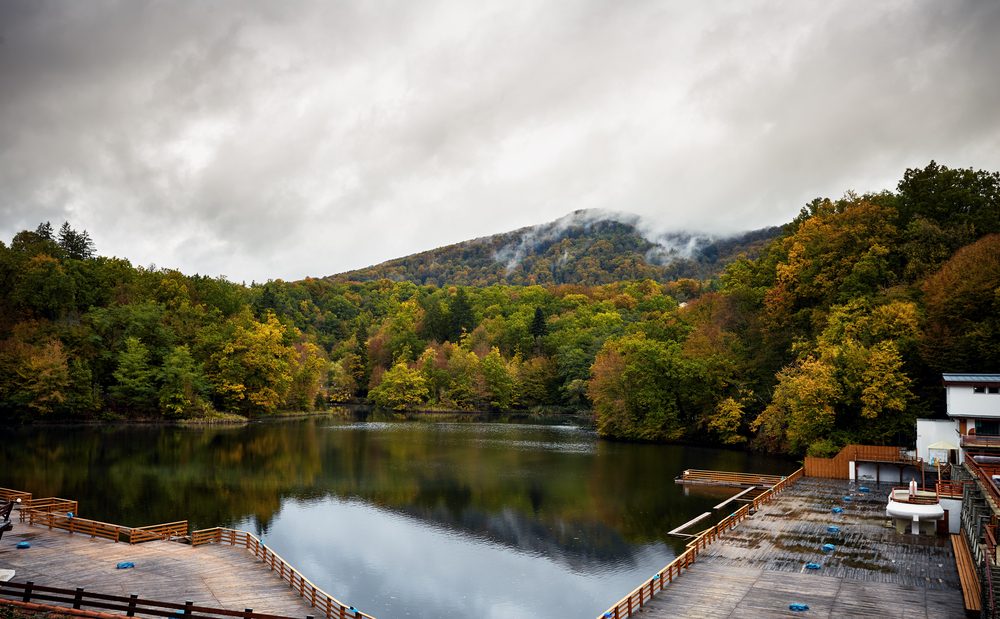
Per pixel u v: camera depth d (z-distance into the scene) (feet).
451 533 158.92
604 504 187.32
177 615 84.94
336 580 127.65
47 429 338.75
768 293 284.41
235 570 115.96
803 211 323.37
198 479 218.59
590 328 580.30
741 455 276.21
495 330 640.17
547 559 139.85
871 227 248.52
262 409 457.27
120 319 399.03
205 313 471.62
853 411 213.66
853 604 93.50
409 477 227.61
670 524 165.58
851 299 229.25
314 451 288.51
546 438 342.44
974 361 189.57
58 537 132.57
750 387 290.76
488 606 115.96
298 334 561.02
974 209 241.35
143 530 135.33
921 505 131.64
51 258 432.25
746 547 123.54
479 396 531.91
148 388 379.14
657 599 96.02
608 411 343.67
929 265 224.53
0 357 340.59
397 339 633.20
